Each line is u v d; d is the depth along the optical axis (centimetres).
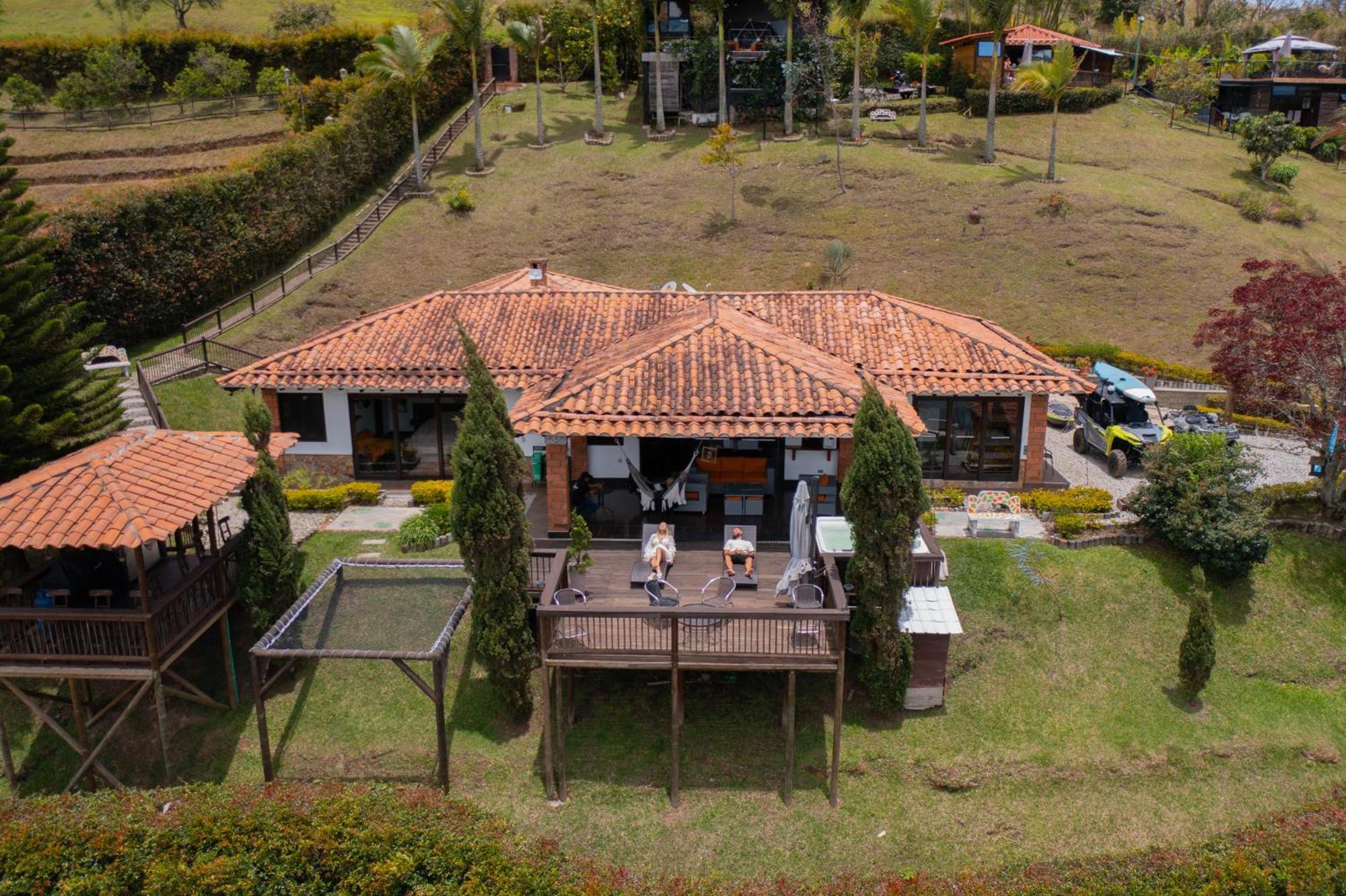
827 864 1603
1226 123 6078
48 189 4638
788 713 1659
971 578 2111
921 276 4259
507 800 1705
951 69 5972
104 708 1836
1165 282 4203
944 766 1758
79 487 1689
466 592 1878
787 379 2072
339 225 4816
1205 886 1338
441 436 2711
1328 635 2083
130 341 3728
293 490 2552
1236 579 2172
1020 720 1861
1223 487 2133
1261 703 1942
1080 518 2305
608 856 1605
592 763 1766
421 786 1653
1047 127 5584
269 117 5547
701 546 1991
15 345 2134
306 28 6512
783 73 5281
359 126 5050
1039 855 1633
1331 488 2380
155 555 1992
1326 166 5700
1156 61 6488
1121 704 1903
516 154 5375
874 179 4912
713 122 5616
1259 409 2938
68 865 1380
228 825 1412
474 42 5134
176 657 1694
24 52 5734
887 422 1698
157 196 3828
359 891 1355
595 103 5988
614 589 1825
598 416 1972
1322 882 1350
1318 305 2319
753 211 4753
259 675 1700
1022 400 2556
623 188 4978
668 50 5541
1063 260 4334
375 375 2559
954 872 1589
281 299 4075
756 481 2153
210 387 3353
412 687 1925
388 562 1983
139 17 6769
